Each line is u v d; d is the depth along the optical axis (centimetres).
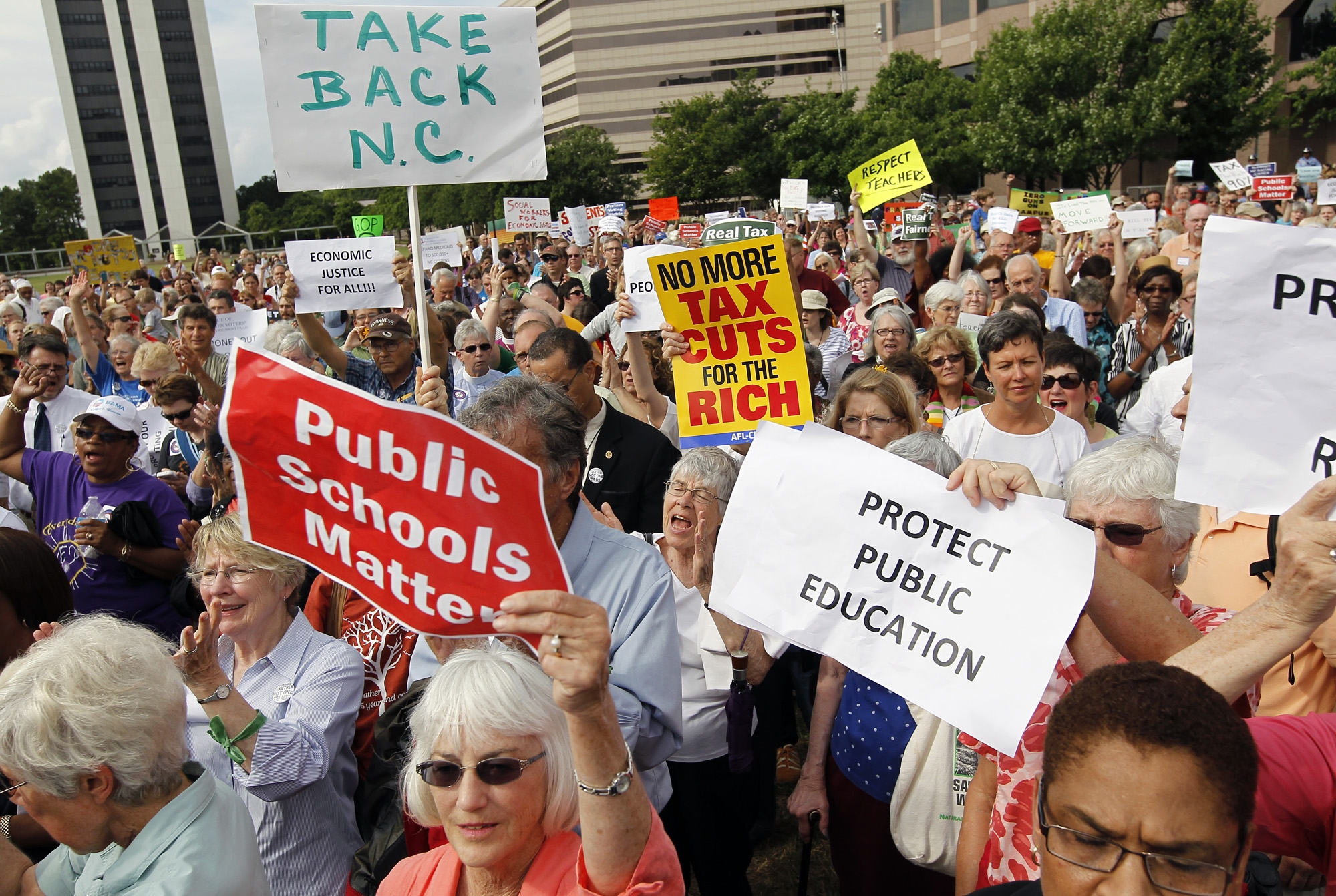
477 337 636
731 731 317
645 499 460
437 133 396
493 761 192
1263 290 195
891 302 739
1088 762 139
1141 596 204
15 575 312
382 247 668
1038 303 666
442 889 203
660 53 9631
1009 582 208
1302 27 4453
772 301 446
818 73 9556
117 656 200
